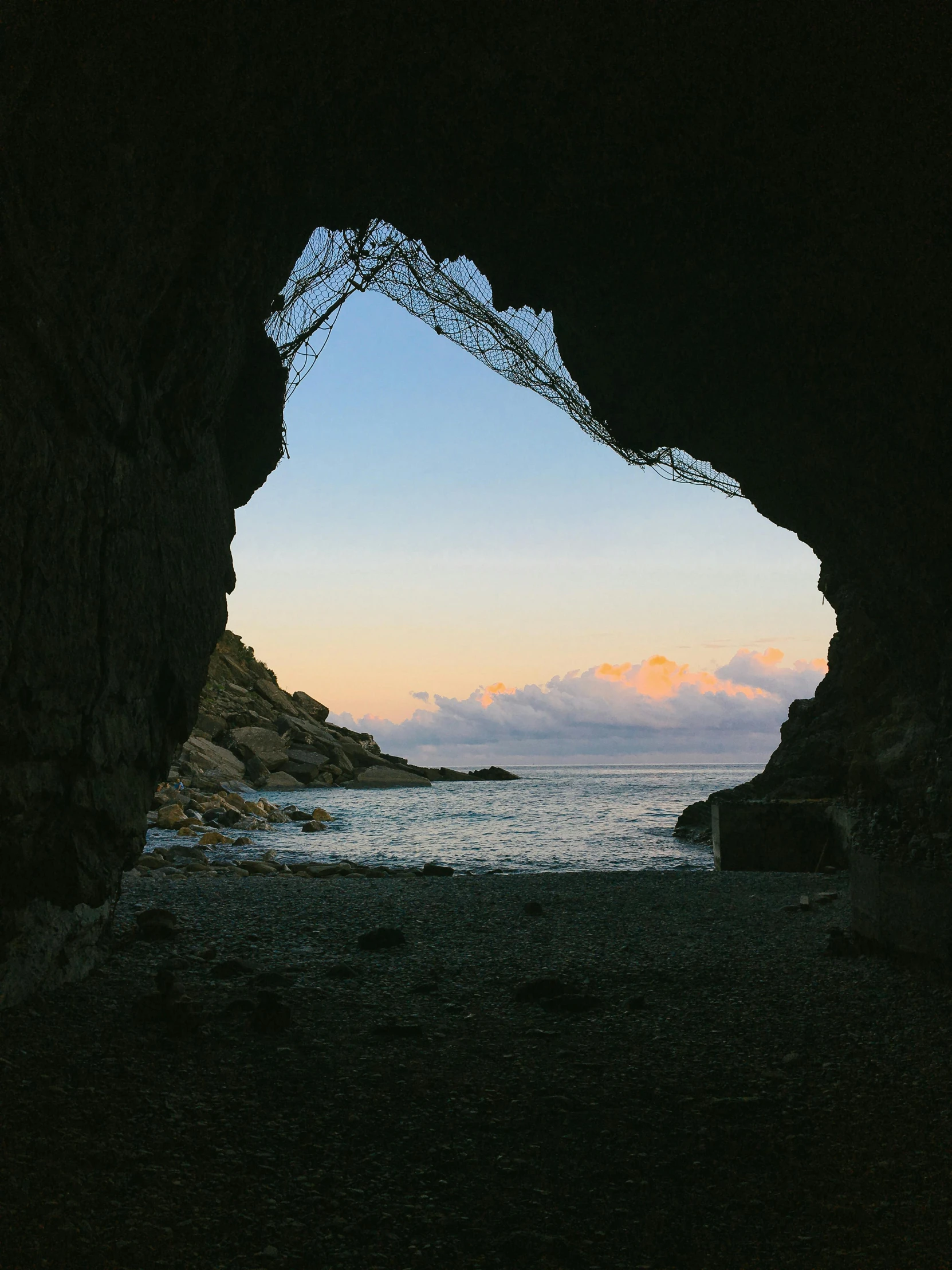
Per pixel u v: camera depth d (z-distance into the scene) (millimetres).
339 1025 5992
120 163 5215
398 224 7969
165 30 5004
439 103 6512
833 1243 3525
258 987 6762
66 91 4633
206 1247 3389
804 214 6527
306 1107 4676
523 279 8008
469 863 19125
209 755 43562
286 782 47375
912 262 6316
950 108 5508
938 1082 5078
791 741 20203
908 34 5312
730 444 8719
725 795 19891
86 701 6117
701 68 6000
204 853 18625
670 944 8555
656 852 21359
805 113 5988
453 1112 4676
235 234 6629
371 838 24172
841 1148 4305
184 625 7668
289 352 9086
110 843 6914
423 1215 3684
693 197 6816
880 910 7828
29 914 5977
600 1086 5035
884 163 5969
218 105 5727
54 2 4324
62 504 5438
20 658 5211
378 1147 4270
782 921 9742
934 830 7910
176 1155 4062
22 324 4738
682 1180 4012
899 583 8250
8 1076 4688
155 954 7633
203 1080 4930
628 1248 3490
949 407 6758
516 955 8062
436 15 5859
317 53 5973
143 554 6730
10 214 4484
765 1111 4723
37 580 5312
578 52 6066
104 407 5699
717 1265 3385
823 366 7383
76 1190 3678
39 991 6191
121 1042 5375
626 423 9125
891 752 12961
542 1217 3691
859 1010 6438
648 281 7594
